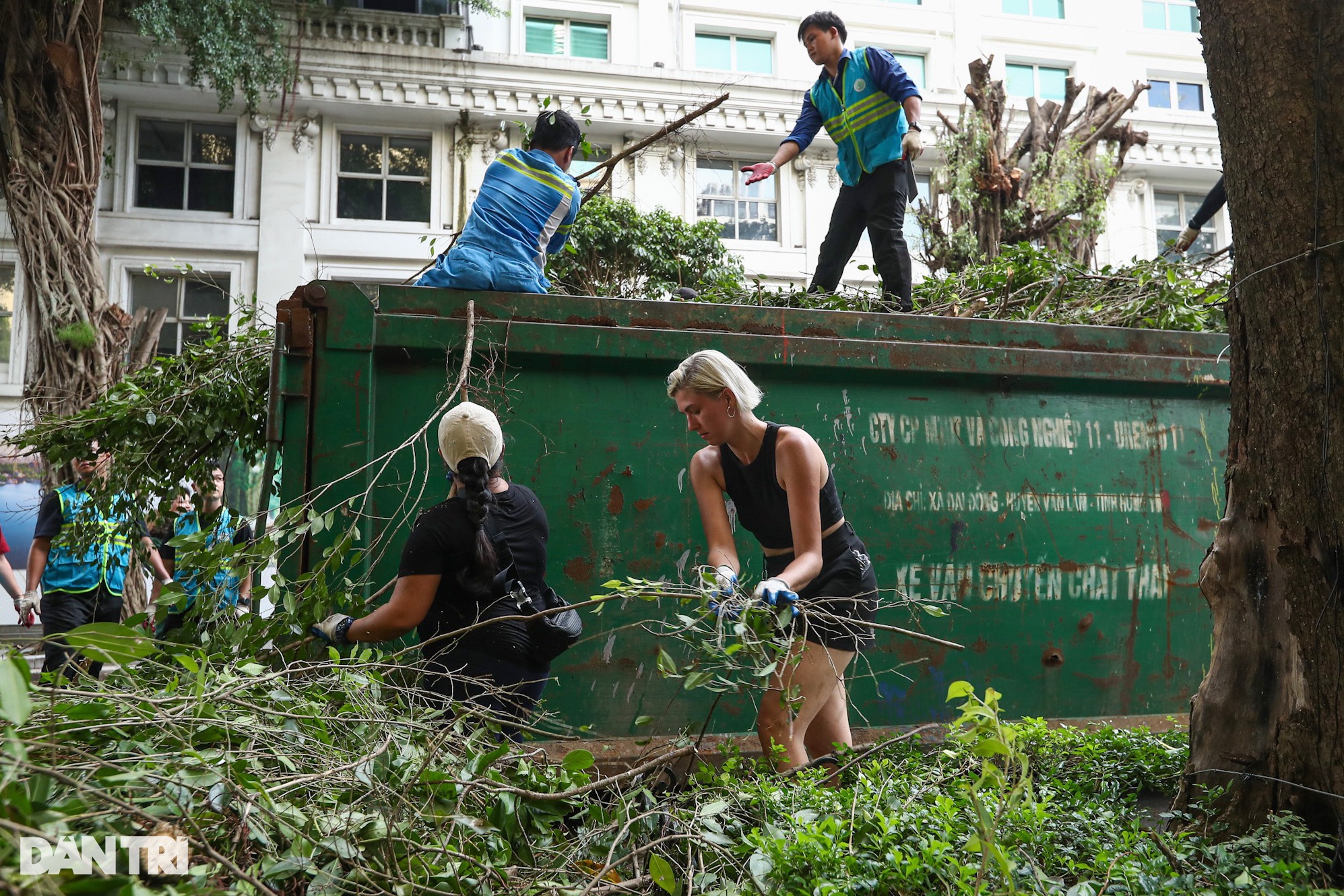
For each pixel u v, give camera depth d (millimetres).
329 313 3420
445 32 18688
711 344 3752
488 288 3920
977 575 4027
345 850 1882
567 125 4461
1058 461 4203
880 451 3969
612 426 3674
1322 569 2662
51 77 11461
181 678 2338
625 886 2109
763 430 3213
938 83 21125
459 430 2893
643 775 2990
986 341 4102
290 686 2562
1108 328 4285
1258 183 2773
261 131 17891
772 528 3309
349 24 18125
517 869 2178
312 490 3318
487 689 2727
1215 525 4402
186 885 1622
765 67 20516
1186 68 22359
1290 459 2725
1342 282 2650
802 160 19625
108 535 5371
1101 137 12695
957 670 3963
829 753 3396
